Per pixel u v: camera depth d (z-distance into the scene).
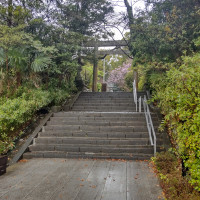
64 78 11.28
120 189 3.73
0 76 8.20
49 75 10.42
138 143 6.47
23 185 3.95
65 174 4.54
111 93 12.22
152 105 9.30
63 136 7.07
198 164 3.01
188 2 8.30
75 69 11.27
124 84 23.34
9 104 6.93
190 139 3.12
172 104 3.95
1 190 3.73
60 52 10.37
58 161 5.60
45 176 4.43
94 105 10.40
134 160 5.69
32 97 8.32
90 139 6.71
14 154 6.00
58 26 10.51
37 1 10.08
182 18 8.38
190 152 3.31
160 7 9.12
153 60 8.84
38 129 7.33
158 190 3.68
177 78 3.77
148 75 9.76
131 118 7.86
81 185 3.91
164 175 3.88
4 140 6.30
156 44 8.86
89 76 19.56
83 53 12.12
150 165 5.18
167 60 8.68
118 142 6.51
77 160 5.69
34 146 6.41
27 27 9.77
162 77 8.09
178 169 4.17
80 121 7.78
